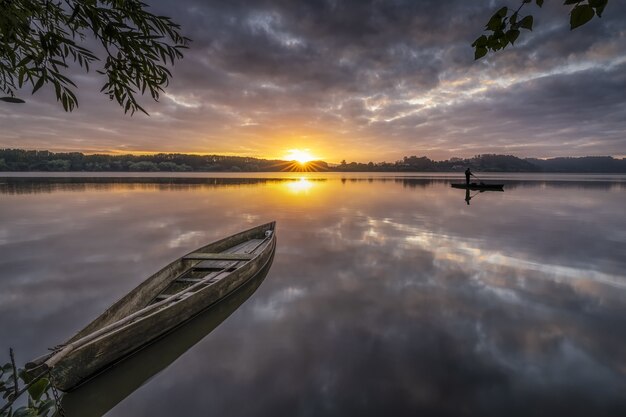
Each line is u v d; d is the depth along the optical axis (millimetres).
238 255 10383
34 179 75062
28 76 2225
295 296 8859
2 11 1934
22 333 7043
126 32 2314
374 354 6121
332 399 4992
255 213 25203
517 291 9094
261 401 4996
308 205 30203
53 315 7895
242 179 90812
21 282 10133
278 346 6441
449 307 8109
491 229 18250
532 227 18703
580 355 6059
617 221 20625
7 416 2016
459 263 11820
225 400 5035
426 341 6559
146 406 4977
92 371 5074
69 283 10086
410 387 5211
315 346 6430
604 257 12453
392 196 39188
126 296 6656
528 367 5688
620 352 6125
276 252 13531
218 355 6176
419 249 13930
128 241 15945
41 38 2043
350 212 25594
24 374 2189
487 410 4715
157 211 26141
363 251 13633
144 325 5914
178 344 6641
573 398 4953
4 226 19219
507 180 87938
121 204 30266
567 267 11234
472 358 5973
